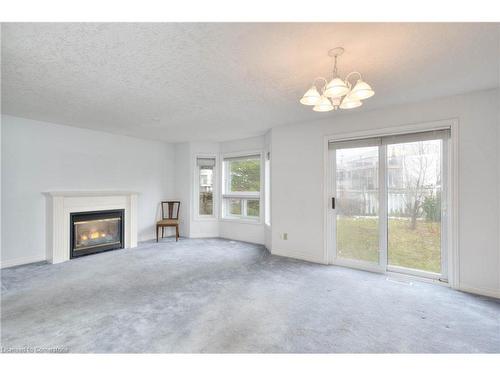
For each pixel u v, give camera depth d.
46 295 2.56
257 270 3.34
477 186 2.62
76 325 2.00
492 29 1.61
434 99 2.85
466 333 1.91
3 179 3.47
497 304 2.38
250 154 5.04
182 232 5.62
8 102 2.97
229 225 5.37
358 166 3.42
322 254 3.65
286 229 4.03
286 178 4.03
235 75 2.27
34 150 3.75
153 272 3.26
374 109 3.22
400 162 3.12
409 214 3.07
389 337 1.86
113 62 2.03
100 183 4.53
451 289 2.72
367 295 2.58
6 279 3.01
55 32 1.62
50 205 3.77
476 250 2.63
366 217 3.36
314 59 1.99
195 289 2.72
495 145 2.54
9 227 3.52
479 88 2.56
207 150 5.54
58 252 3.72
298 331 1.93
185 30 1.61
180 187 5.66
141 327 1.98
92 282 2.92
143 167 5.21
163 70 2.17
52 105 3.08
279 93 2.71
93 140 4.44
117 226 4.55
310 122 3.77
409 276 3.03
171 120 3.77
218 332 1.92
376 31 1.63
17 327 1.97
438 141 2.89
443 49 1.85
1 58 1.95
